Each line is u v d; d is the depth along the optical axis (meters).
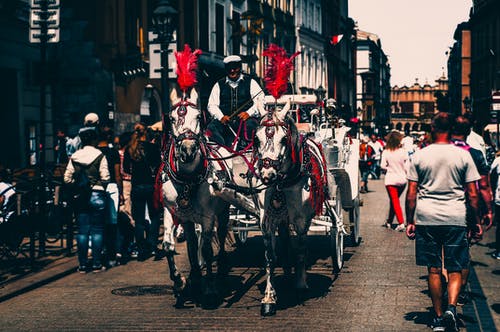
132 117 24.03
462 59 73.31
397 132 15.43
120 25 23.12
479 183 8.65
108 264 11.45
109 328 7.61
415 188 7.50
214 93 9.77
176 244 13.71
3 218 11.20
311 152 8.76
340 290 9.22
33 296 9.33
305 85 53.03
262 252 12.38
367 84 111.00
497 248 11.68
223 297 9.02
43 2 12.67
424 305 8.34
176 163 8.30
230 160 9.15
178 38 28.48
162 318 8.00
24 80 18.30
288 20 47.75
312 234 13.76
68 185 10.91
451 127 7.49
